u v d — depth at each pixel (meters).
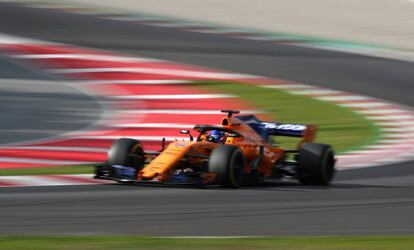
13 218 28.70
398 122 73.06
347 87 87.69
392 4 143.62
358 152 57.75
